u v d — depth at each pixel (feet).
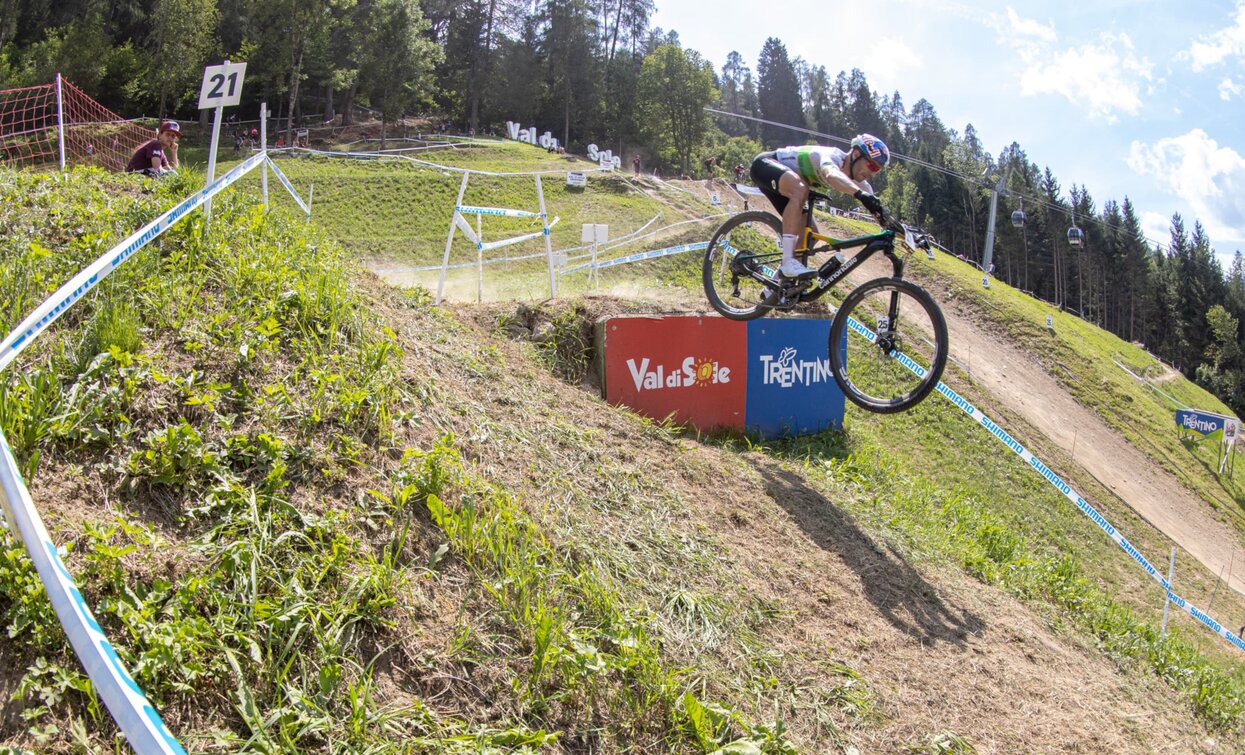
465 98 230.89
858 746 11.50
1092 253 261.44
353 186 99.86
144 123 143.33
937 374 16.29
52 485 9.05
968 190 272.72
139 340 11.32
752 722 10.96
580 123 246.68
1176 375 141.08
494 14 231.91
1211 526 68.44
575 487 14.38
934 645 14.99
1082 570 41.42
